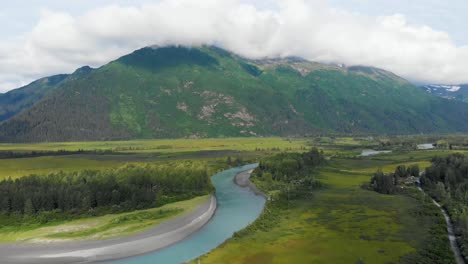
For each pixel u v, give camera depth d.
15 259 104.25
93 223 133.50
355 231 128.38
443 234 121.06
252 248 111.38
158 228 128.12
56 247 111.81
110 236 120.25
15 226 130.62
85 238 118.62
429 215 145.50
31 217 137.12
